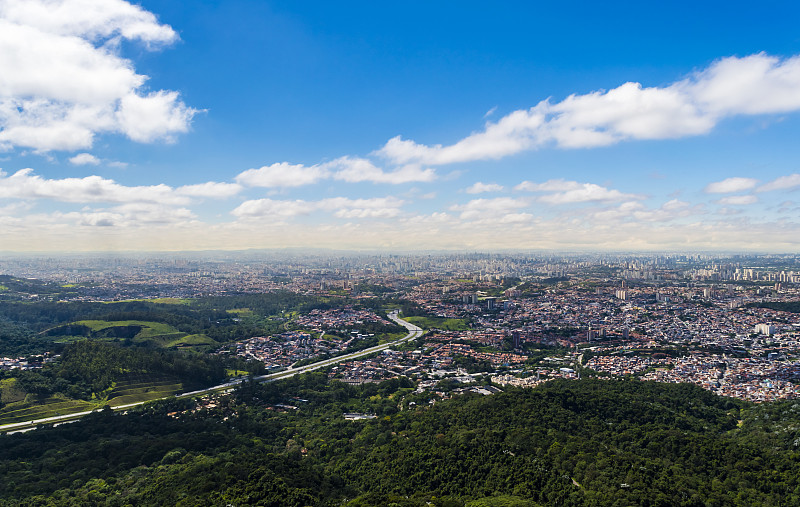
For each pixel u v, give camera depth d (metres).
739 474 156.62
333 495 164.12
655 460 164.88
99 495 165.62
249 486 158.25
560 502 141.00
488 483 157.00
